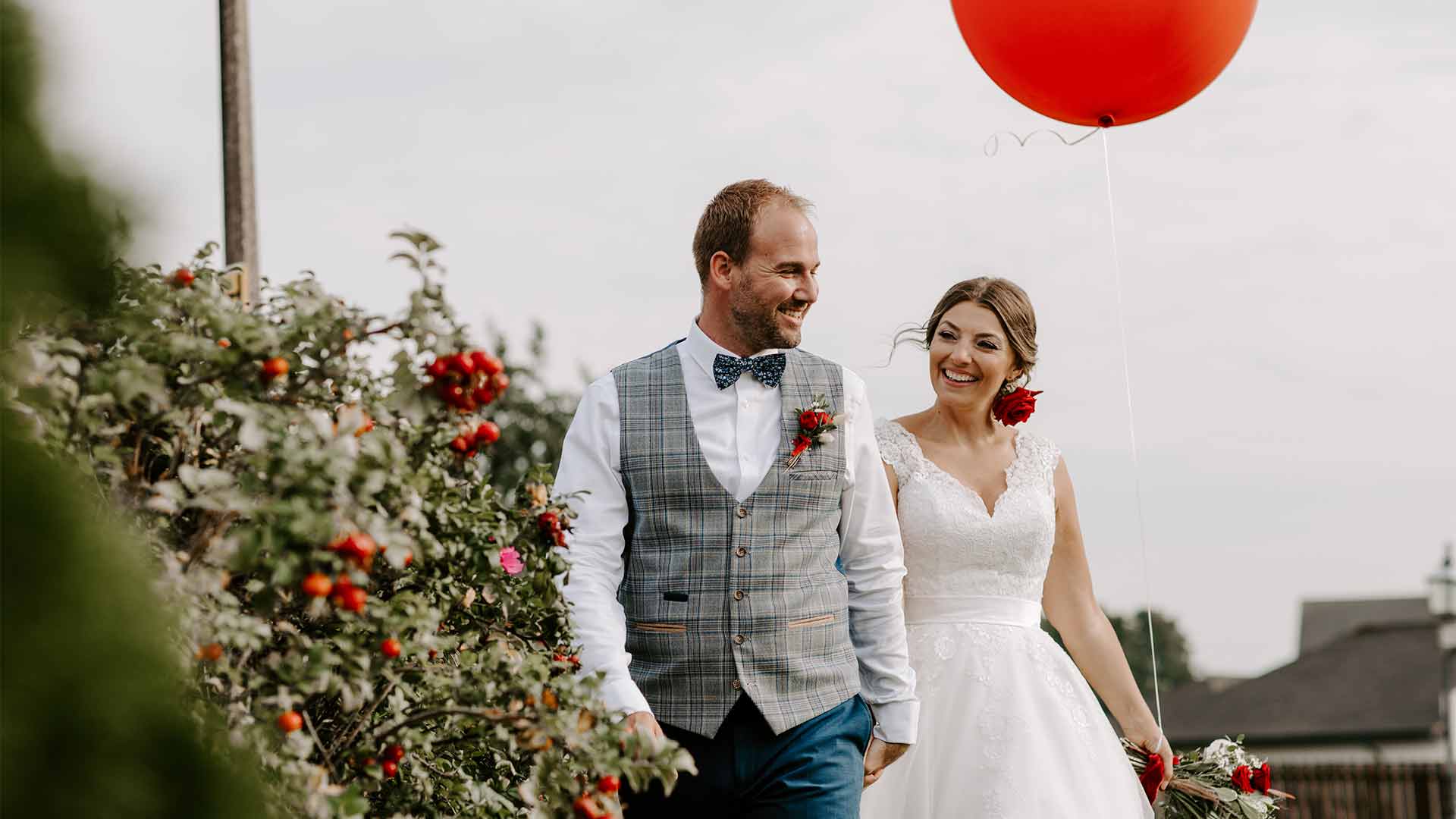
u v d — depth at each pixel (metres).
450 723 2.88
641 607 3.41
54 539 1.51
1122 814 4.34
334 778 2.62
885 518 3.67
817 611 3.45
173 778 1.57
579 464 3.46
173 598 2.19
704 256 3.53
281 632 2.52
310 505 2.29
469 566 2.79
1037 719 4.32
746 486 3.44
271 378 2.47
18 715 1.44
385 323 2.61
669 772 2.62
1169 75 4.33
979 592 4.46
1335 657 33.59
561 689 2.66
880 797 4.31
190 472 2.29
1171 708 33.56
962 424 4.61
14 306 1.55
